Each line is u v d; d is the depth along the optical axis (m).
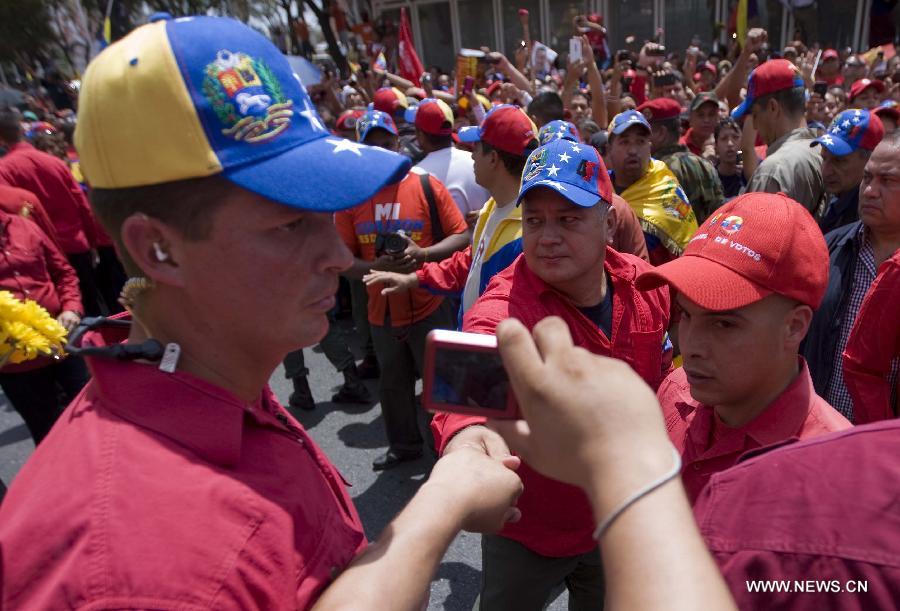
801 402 1.24
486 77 9.92
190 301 0.76
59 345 1.20
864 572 0.52
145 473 0.65
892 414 1.88
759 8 13.68
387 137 4.09
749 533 0.60
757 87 3.56
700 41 14.23
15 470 3.68
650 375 1.83
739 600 0.58
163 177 0.69
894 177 2.02
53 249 3.15
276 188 0.71
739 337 1.21
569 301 1.72
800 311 1.22
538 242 1.65
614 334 1.78
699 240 1.28
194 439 0.69
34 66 17.55
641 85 7.81
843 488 0.57
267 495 0.70
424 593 0.74
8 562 0.61
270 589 0.64
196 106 0.69
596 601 1.91
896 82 7.44
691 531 0.53
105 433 0.69
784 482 0.61
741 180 4.64
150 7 9.90
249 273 0.73
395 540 0.75
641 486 0.55
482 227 2.63
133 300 0.79
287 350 0.81
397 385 3.25
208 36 0.71
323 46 20.53
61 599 0.58
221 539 0.62
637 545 0.52
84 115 0.71
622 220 2.53
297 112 0.77
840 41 13.39
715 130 5.00
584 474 0.59
